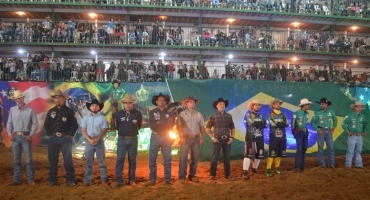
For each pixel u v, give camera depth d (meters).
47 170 11.44
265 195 8.23
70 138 9.33
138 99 15.56
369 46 27.59
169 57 27.19
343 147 14.38
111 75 21.70
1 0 23.77
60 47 24.62
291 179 10.11
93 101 9.35
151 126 9.45
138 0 24.89
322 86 14.72
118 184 9.09
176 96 13.26
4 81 15.23
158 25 25.58
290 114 14.17
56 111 9.20
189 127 9.77
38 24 25.31
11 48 24.47
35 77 20.98
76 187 9.00
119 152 9.22
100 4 24.17
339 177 10.49
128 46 24.27
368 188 8.99
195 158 9.86
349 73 24.86
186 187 8.95
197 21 27.11
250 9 25.88
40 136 15.40
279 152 10.80
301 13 26.38
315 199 7.89
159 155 14.95
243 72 23.12
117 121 9.30
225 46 25.38
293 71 23.77
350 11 27.66
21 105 9.34
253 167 10.98
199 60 25.86
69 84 15.52
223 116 10.26
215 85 13.72
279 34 28.53
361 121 12.27
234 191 8.56
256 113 10.56
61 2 23.86
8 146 15.32
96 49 24.89
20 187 9.00
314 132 14.34
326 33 27.45
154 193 8.30
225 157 10.26
